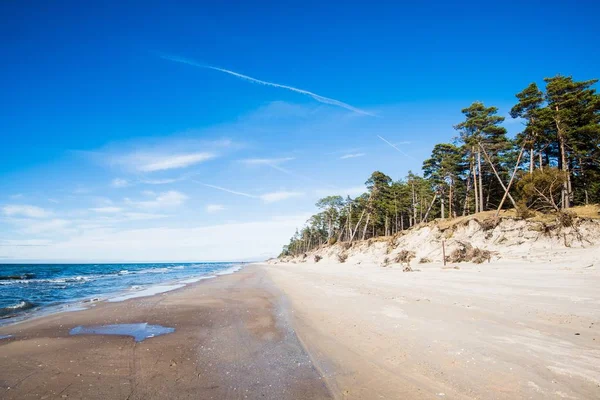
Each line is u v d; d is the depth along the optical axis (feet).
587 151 119.24
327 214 307.37
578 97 120.26
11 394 17.34
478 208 149.89
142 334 30.55
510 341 22.76
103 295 65.87
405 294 47.29
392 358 21.12
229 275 138.00
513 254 87.40
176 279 118.21
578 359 18.93
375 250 165.89
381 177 209.15
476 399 15.05
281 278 101.04
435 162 169.17
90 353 24.57
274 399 16.25
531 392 15.34
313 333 28.53
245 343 26.73
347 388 17.19
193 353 24.32
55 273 200.75
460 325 27.81
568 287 42.88
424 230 137.18
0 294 70.44
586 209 101.35
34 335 30.45
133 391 17.60
